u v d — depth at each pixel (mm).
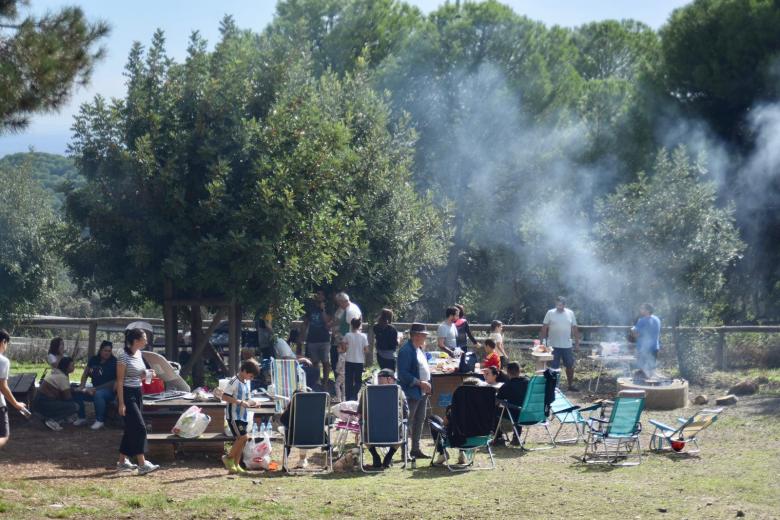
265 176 23188
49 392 20234
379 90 51094
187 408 18375
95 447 18172
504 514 12680
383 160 29438
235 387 16359
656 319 26125
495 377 19938
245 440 16266
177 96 23688
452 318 24219
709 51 42312
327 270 24344
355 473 16219
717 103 43062
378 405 16344
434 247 31469
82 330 34406
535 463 17109
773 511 12852
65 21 14883
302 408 16250
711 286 28625
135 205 22984
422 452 18047
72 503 12969
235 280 23062
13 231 33750
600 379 28734
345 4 55281
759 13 40438
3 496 13125
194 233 23281
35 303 34125
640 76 47312
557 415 20281
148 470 15867
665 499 13656
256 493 14156
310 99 25250
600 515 12617
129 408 15828
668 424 21500
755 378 27062
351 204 25766
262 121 24219
